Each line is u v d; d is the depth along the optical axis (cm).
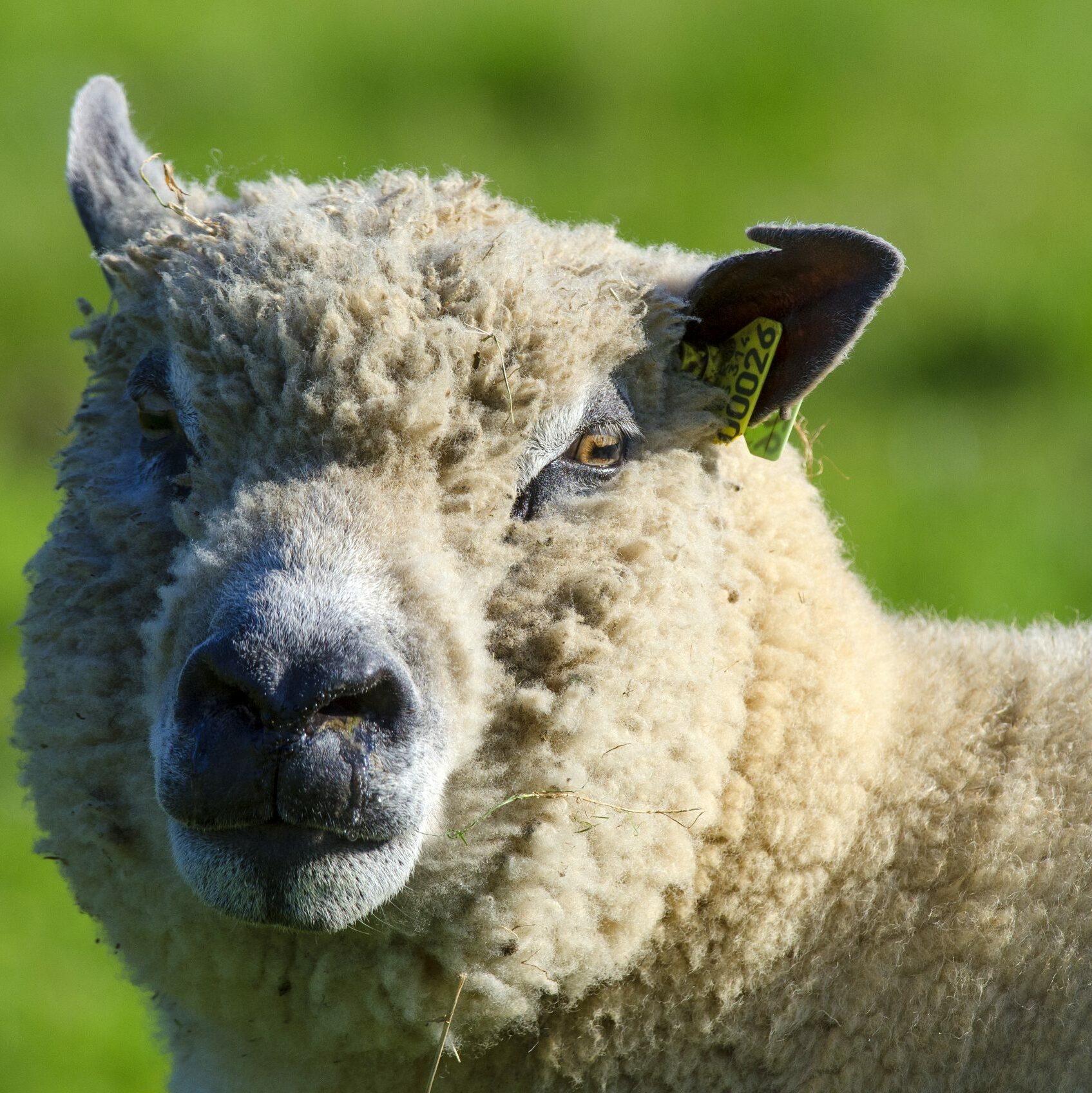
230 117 3491
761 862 894
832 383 2733
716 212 3134
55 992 1667
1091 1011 862
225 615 789
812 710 915
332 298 851
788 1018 888
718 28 3988
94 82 1149
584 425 905
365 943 871
